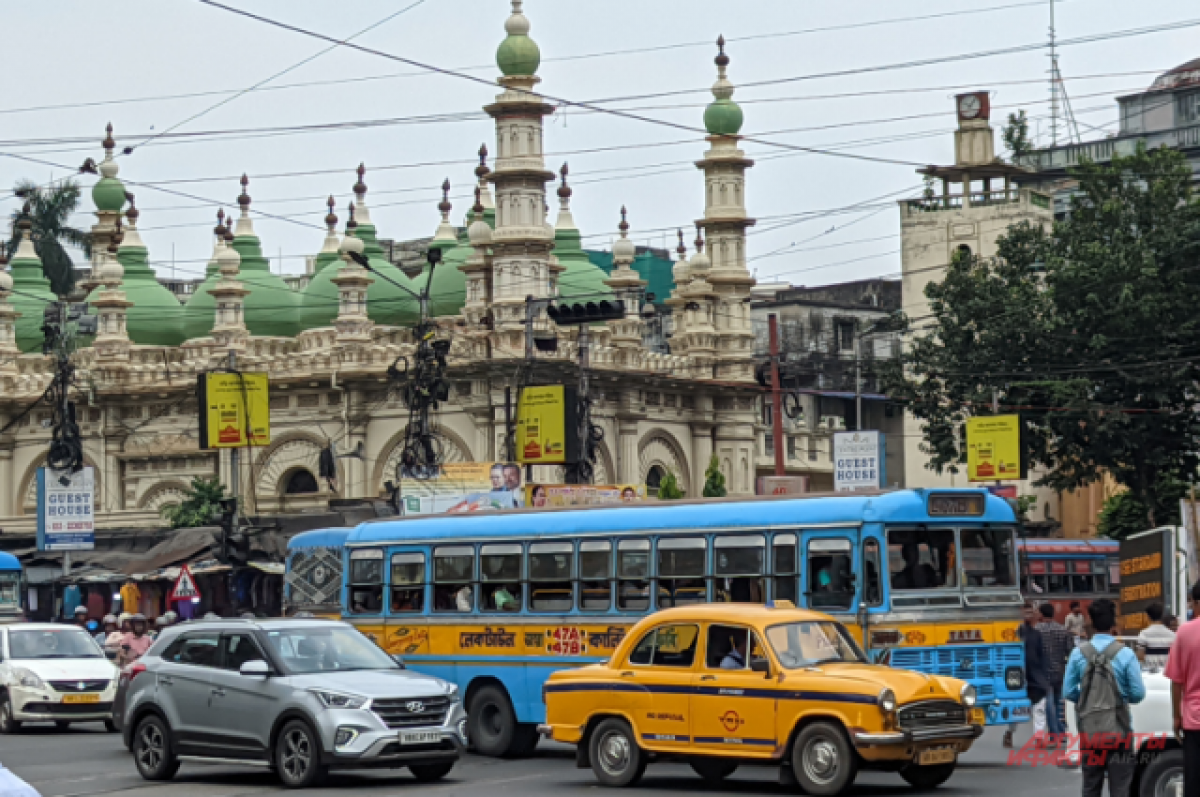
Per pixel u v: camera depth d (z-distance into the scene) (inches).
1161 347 1915.6
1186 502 1461.6
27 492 2449.6
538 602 944.3
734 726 732.7
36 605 2171.5
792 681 716.7
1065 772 820.6
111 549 2207.2
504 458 2081.7
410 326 2277.3
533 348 2057.1
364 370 2185.0
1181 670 531.5
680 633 764.6
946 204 2908.5
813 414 2999.5
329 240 2586.1
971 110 2903.5
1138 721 645.3
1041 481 2048.5
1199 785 527.8
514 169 2111.2
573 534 931.3
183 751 837.2
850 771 697.6
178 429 2358.5
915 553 824.9
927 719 708.0
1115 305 1911.9
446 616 986.1
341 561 1075.3
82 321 2208.4
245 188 2518.5
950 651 828.0
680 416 2331.4
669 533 887.7
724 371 2388.0
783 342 3073.3
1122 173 2075.5
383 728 780.0
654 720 761.6
